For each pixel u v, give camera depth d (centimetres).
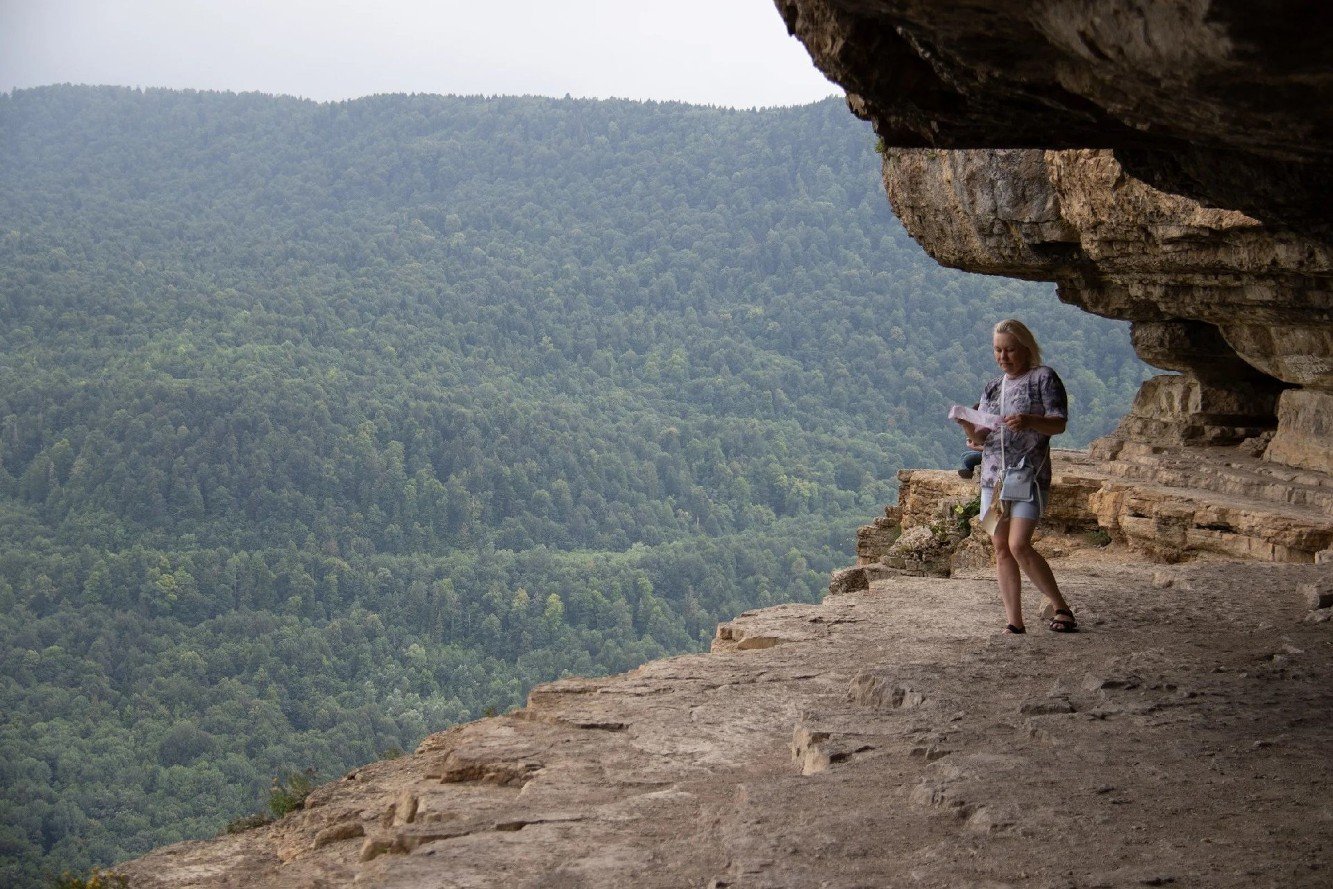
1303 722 584
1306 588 983
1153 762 518
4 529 15750
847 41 586
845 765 545
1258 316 1557
